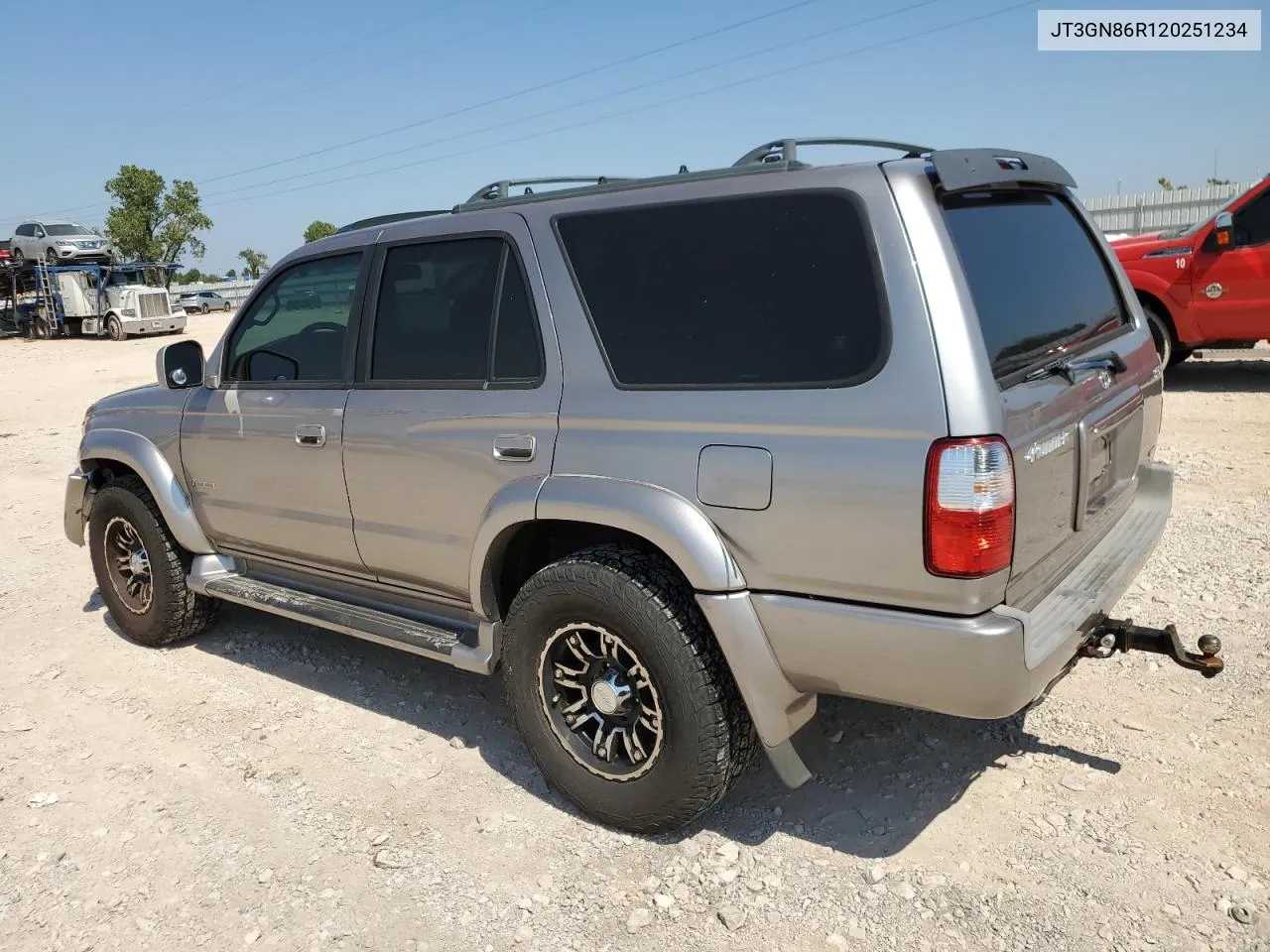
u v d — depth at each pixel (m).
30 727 4.12
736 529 2.77
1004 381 2.59
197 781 3.62
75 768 3.76
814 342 2.67
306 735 3.95
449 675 4.46
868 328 2.58
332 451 3.80
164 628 4.78
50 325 31.25
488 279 3.39
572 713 3.23
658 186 3.06
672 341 2.94
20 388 18.20
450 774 3.60
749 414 2.74
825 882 2.89
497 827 3.25
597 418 3.04
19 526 7.64
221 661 4.73
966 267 2.63
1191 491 6.47
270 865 3.11
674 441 2.88
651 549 3.09
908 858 2.97
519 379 3.27
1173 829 3.01
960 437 2.43
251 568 4.55
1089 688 3.90
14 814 3.45
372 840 3.21
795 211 2.74
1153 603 4.65
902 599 2.56
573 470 3.09
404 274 3.65
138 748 3.90
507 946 2.71
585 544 3.45
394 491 3.62
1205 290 9.62
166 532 4.67
